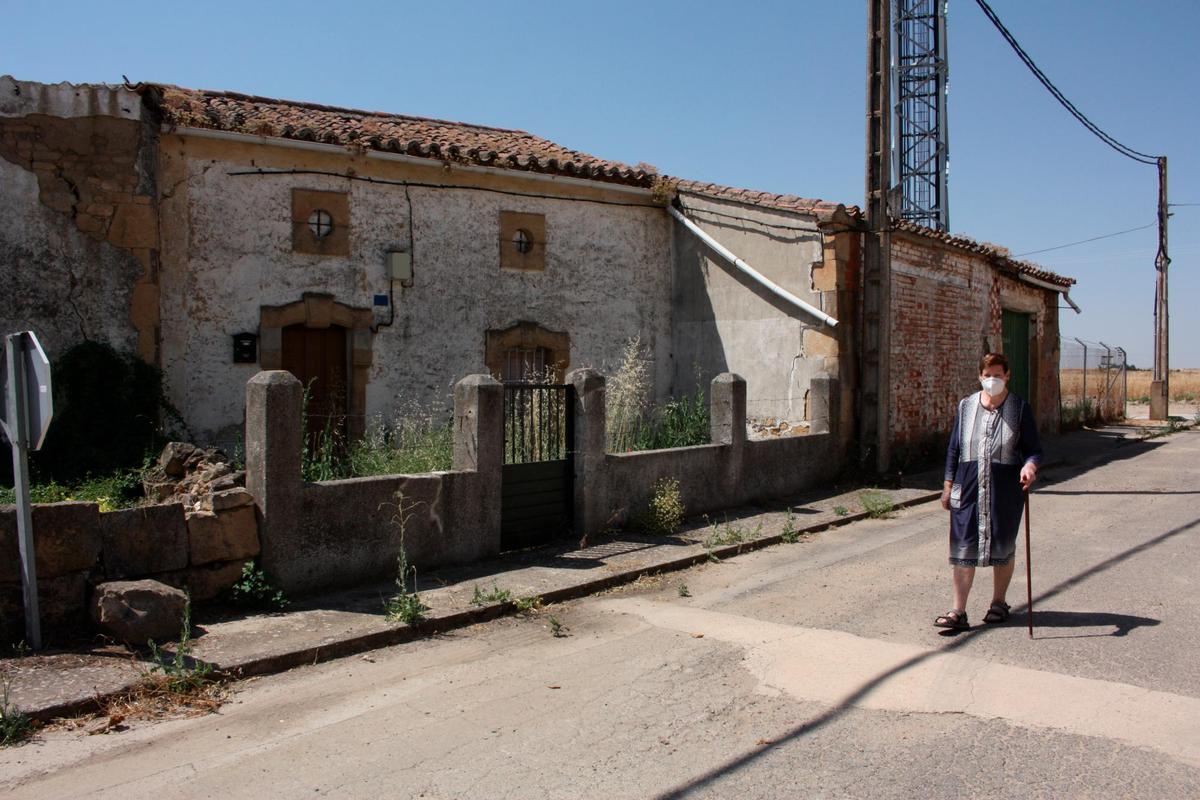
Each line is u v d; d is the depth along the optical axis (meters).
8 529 5.27
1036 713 4.45
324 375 11.20
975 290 15.85
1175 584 6.97
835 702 4.68
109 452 9.02
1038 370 19.38
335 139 10.86
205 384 10.22
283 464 6.45
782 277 12.80
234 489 6.34
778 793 3.69
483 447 7.89
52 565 5.45
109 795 3.77
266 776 3.94
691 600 6.93
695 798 3.67
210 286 10.27
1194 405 34.56
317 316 10.92
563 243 13.02
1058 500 11.41
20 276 9.02
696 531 9.29
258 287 10.57
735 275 13.41
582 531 8.78
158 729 4.48
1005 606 6.07
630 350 13.10
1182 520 9.74
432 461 9.06
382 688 5.05
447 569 7.59
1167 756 3.95
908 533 9.47
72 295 9.21
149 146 9.63
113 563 5.71
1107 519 9.95
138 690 4.82
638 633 6.06
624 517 9.21
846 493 11.62
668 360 14.19
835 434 12.20
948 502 5.99
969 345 15.59
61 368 8.94
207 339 10.24
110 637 5.49
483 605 6.46
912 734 4.25
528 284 12.66
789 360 12.77
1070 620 6.04
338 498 6.81
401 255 11.42
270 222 10.65
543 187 12.79
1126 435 20.22
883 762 3.95
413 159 11.48
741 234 13.29
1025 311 18.62
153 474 7.55
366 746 4.24
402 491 7.26
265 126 10.40
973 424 5.91
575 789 3.77
